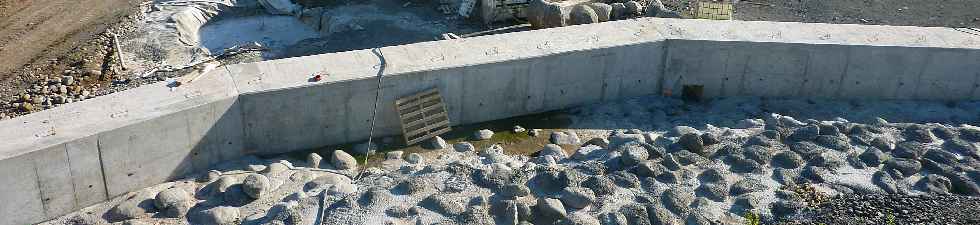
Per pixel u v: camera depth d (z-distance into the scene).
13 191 8.84
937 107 13.02
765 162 10.60
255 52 14.79
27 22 15.98
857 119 12.56
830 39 12.77
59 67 13.85
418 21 16.11
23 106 12.38
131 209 9.37
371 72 11.12
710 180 10.08
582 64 12.37
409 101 11.43
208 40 16.03
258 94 10.43
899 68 12.86
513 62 11.80
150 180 10.02
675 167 10.34
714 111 12.88
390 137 11.70
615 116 12.59
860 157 10.84
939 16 15.67
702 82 13.12
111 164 9.54
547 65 12.11
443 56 11.73
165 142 9.92
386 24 15.92
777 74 13.00
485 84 11.88
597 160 10.80
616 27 13.09
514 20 15.68
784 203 9.53
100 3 17.14
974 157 10.98
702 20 13.52
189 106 9.95
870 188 10.05
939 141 11.50
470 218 8.98
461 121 12.14
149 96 10.19
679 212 9.33
